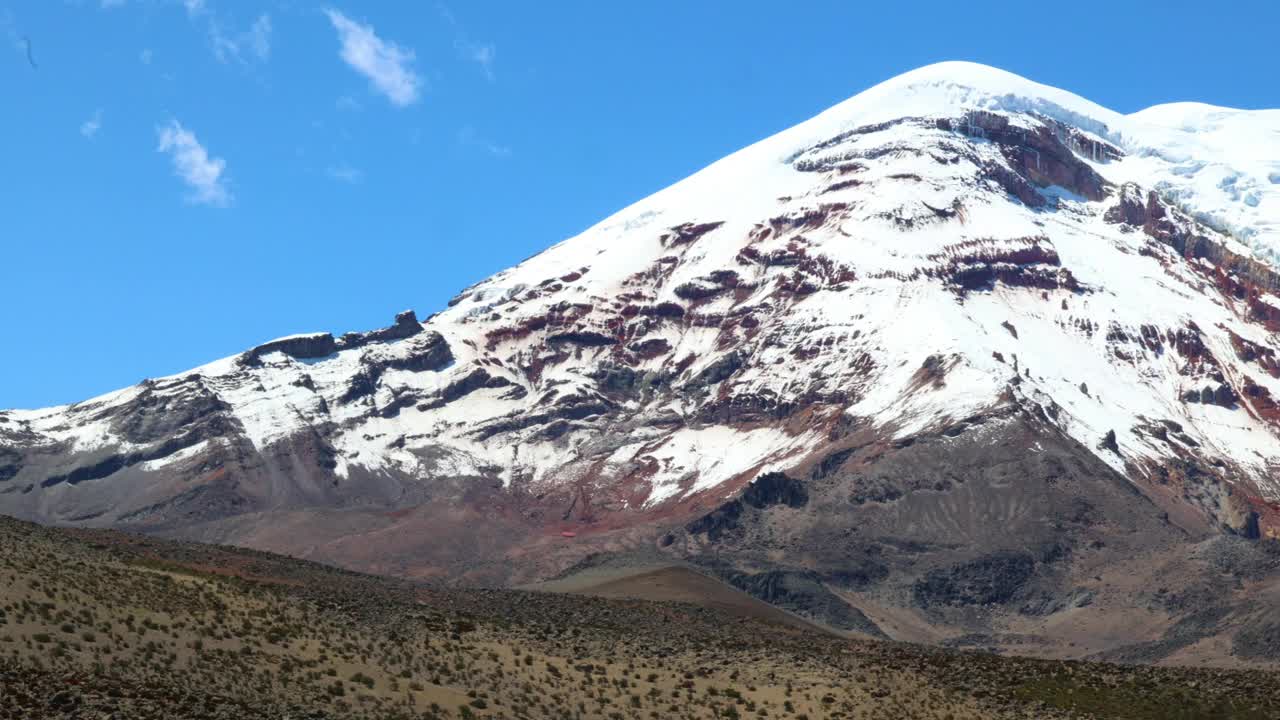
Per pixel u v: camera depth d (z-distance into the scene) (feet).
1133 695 415.64
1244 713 401.70
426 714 360.69
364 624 424.05
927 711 399.65
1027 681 426.92
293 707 345.10
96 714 307.58
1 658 333.21
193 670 357.00
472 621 447.83
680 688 410.93
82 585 393.29
